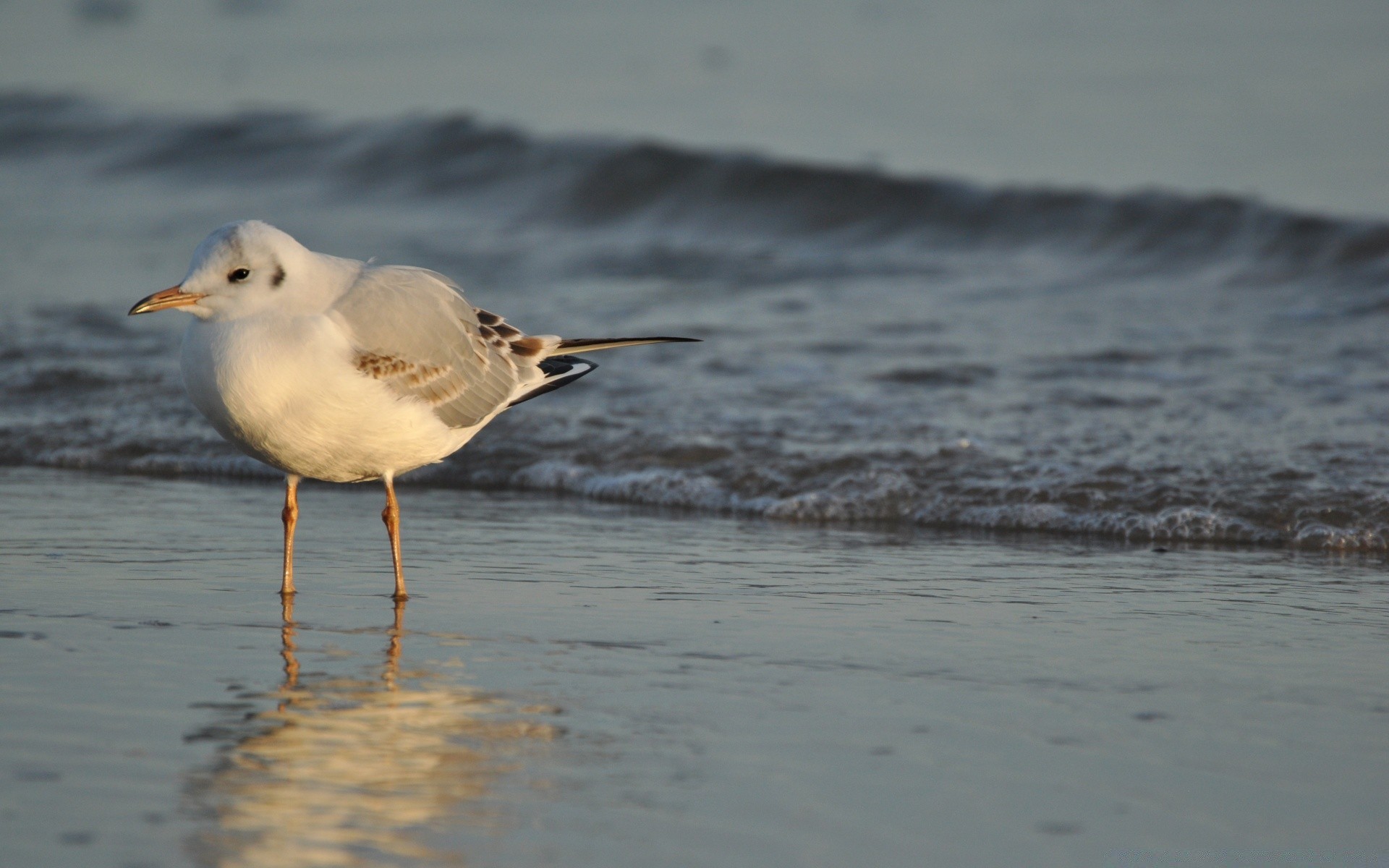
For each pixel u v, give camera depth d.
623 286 22.14
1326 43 33.19
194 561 10.72
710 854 5.89
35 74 38.81
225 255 8.94
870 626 9.18
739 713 7.52
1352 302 19.78
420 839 6.02
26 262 23.62
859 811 6.31
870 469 13.27
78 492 13.20
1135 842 6.05
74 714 7.39
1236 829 6.18
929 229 25.00
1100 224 23.86
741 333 18.69
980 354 17.39
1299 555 11.23
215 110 34.22
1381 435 13.70
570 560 10.98
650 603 9.71
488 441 14.71
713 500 13.06
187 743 7.02
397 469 9.88
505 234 26.09
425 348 9.58
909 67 34.12
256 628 9.02
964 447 13.70
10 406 16.16
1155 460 13.12
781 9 40.44
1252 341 17.84
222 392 8.92
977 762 6.87
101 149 32.50
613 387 16.36
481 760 6.87
